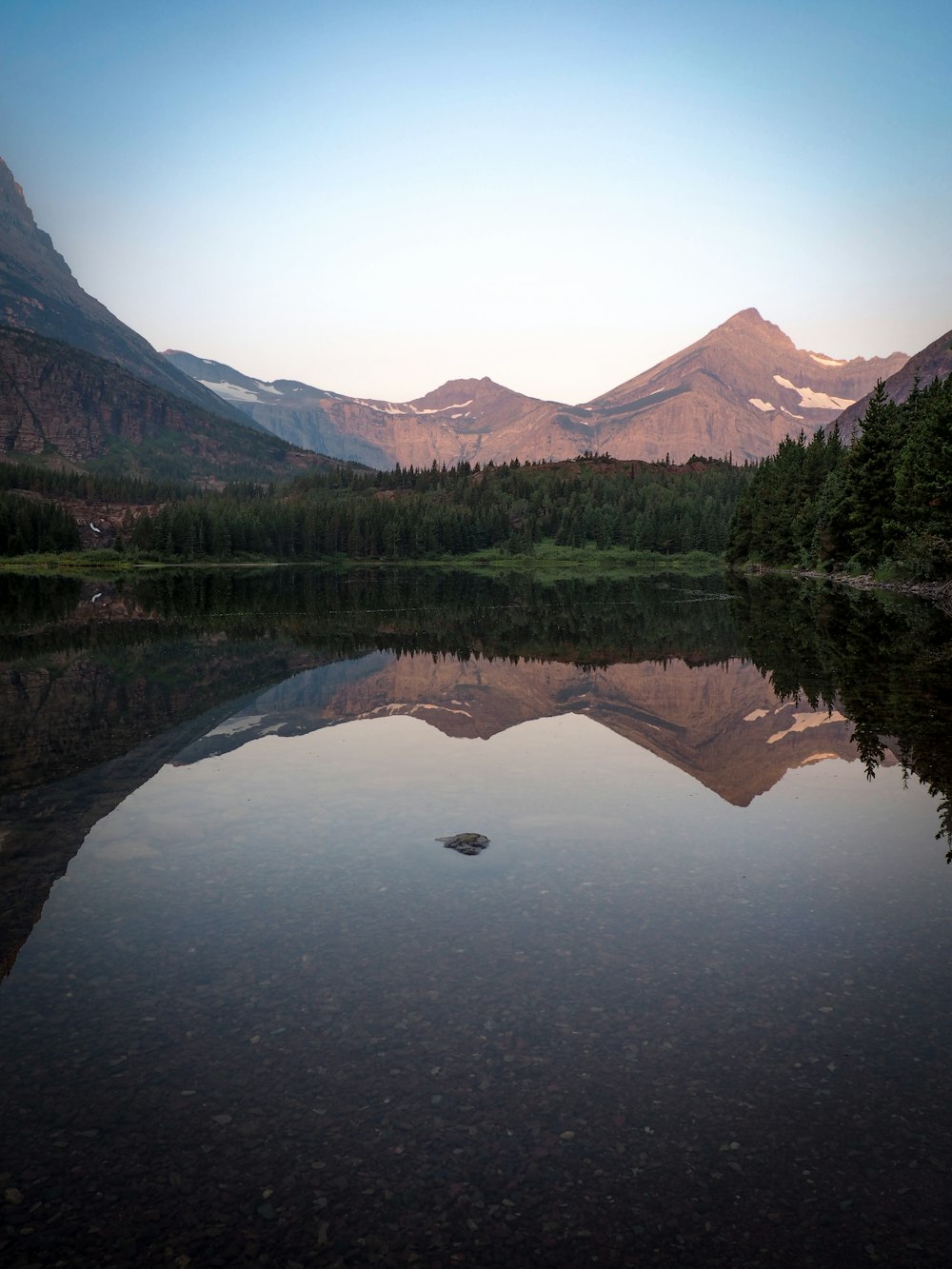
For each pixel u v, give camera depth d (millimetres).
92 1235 4641
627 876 9734
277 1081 5922
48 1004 6930
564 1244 4562
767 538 109000
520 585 98188
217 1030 6543
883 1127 5434
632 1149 5258
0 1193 4941
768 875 9750
